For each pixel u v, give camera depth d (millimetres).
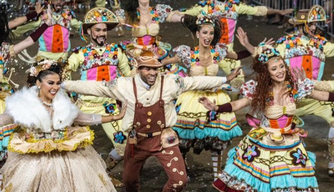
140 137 5461
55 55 8719
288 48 7039
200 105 6414
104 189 5191
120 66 6582
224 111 5566
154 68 5258
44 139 5102
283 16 14562
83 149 5270
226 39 9102
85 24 6457
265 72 5523
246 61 11727
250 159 5504
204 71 6445
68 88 5355
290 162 5477
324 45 7105
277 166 5441
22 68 11016
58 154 5102
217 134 6340
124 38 13516
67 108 5145
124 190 6457
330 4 12844
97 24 6441
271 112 5547
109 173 6520
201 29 6359
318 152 7445
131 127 5453
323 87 5789
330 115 6820
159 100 5379
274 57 5492
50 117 5109
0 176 5285
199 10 8906
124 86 5363
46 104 5141
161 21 7828
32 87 5156
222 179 5578
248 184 5469
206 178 6727
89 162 5238
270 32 14070
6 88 6559
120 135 6355
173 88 5406
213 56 6465
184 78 5512
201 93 6453
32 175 5012
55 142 5094
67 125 5145
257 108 5555
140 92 5348
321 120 8641
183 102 6480
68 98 5262
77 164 5117
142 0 7676
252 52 6328
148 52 5324
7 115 5039
